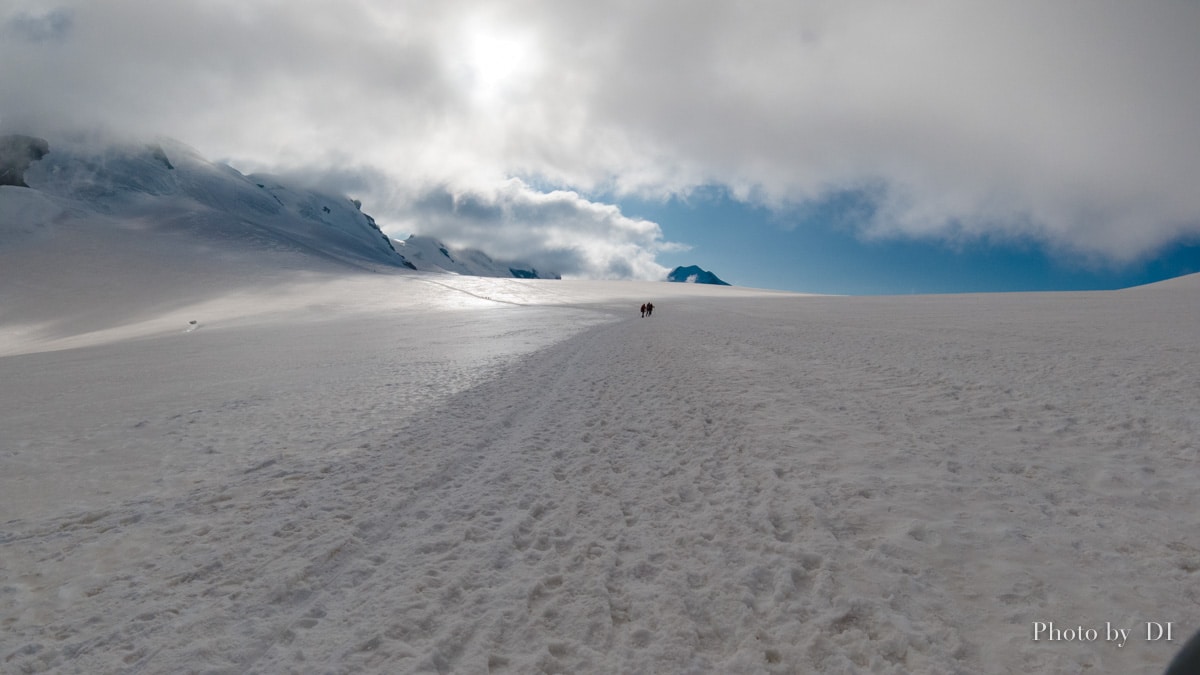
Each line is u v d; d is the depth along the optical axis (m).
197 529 5.72
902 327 26.45
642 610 4.09
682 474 7.07
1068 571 4.28
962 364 14.28
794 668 3.42
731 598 4.18
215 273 86.31
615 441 8.76
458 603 4.23
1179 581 4.07
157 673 3.55
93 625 4.09
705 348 20.66
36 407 13.26
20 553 5.26
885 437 8.05
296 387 14.31
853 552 4.73
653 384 13.73
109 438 9.51
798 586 4.28
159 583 4.66
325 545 5.25
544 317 42.38
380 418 10.56
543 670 3.49
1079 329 22.56
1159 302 37.78
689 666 3.47
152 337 41.00
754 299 70.12
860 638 3.63
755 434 8.54
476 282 89.81
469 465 7.67
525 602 4.22
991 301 46.78
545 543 5.24
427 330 32.69
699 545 5.06
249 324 46.69
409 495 6.53
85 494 6.84
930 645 3.51
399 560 4.95
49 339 55.75
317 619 4.09
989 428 8.31
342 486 6.91
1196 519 5.05
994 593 4.04
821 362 15.92
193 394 13.91
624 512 5.94
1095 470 6.38
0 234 99.19
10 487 7.13
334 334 32.72
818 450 7.57
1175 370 12.07
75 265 86.06
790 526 5.32
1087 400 9.71
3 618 4.23
